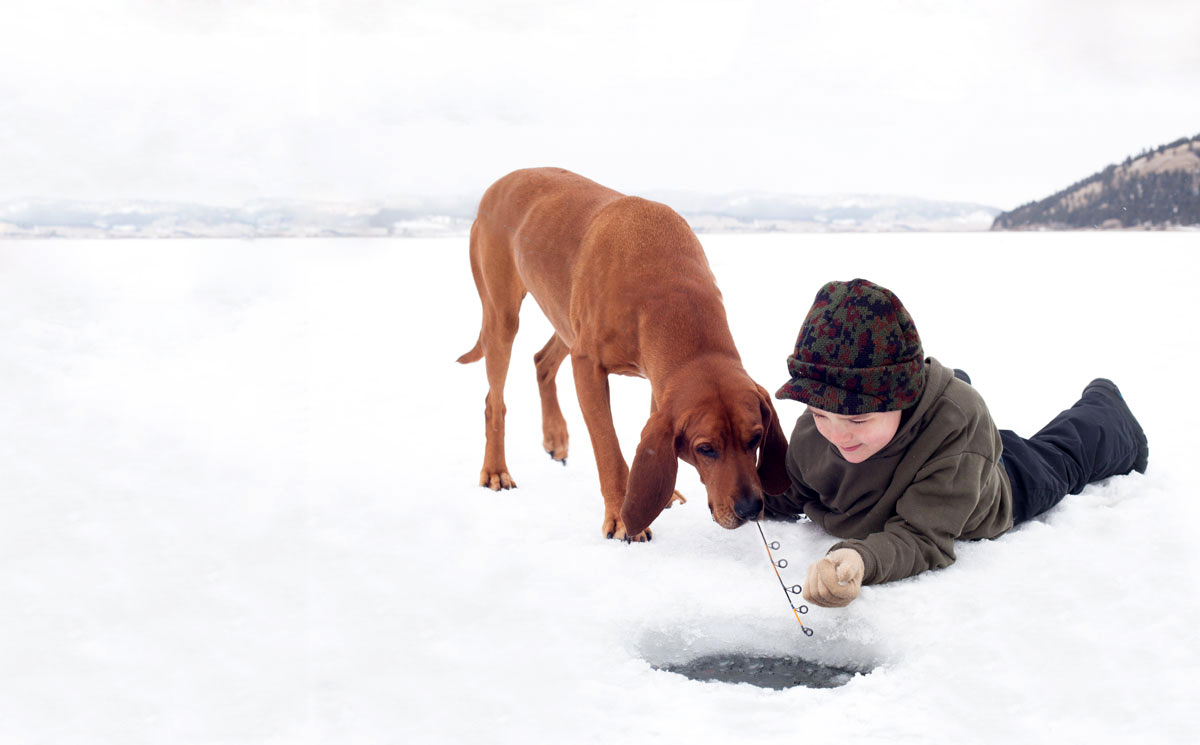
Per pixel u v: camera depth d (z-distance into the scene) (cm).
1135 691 158
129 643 170
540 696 161
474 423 381
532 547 238
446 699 158
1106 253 795
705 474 224
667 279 256
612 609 199
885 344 204
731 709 158
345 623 182
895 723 152
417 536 239
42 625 174
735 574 219
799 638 198
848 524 238
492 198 313
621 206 272
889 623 193
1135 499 266
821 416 214
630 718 154
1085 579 205
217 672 162
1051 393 402
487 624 189
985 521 229
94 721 146
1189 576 206
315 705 153
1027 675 165
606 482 257
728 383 230
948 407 219
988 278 666
